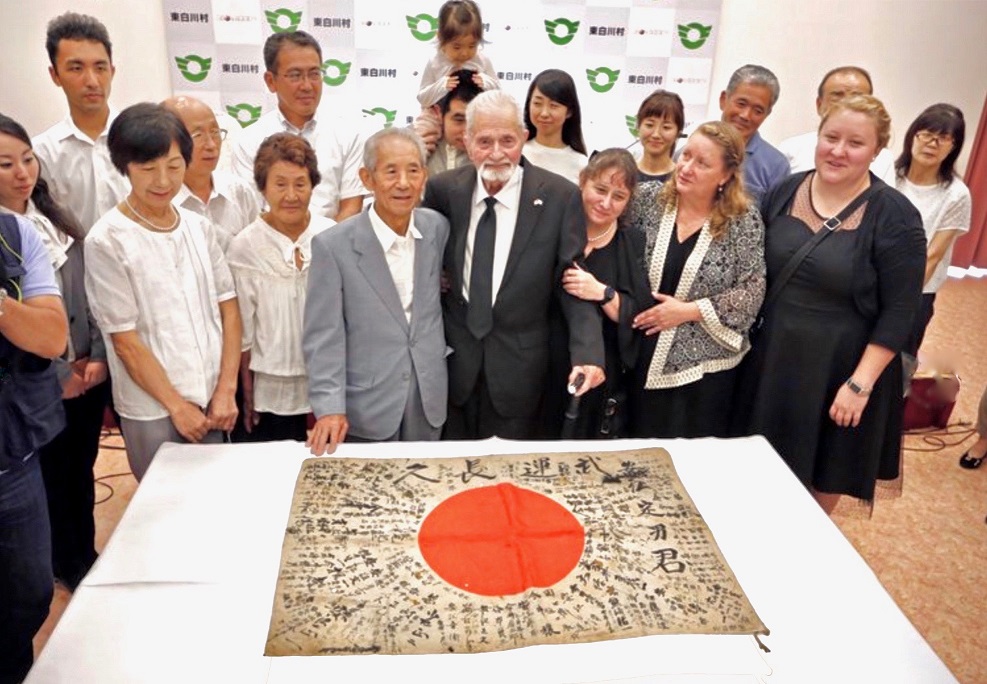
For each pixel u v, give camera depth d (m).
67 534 2.23
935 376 3.38
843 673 1.18
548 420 2.18
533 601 1.27
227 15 3.98
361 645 1.18
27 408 1.50
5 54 3.75
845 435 2.09
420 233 1.86
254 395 2.12
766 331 2.07
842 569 1.41
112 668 1.14
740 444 1.82
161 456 1.70
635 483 1.62
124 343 1.78
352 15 4.05
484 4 4.07
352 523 1.46
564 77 2.62
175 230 1.80
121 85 4.02
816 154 1.93
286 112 2.64
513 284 1.91
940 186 2.84
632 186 1.89
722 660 1.18
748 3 4.27
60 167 2.19
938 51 4.59
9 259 1.42
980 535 2.72
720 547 1.45
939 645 2.20
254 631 1.22
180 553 1.39
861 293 1.95
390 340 1.85
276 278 2.00
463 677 1.13
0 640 1.63
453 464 1.67
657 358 2.06
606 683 1.13
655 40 4.21
